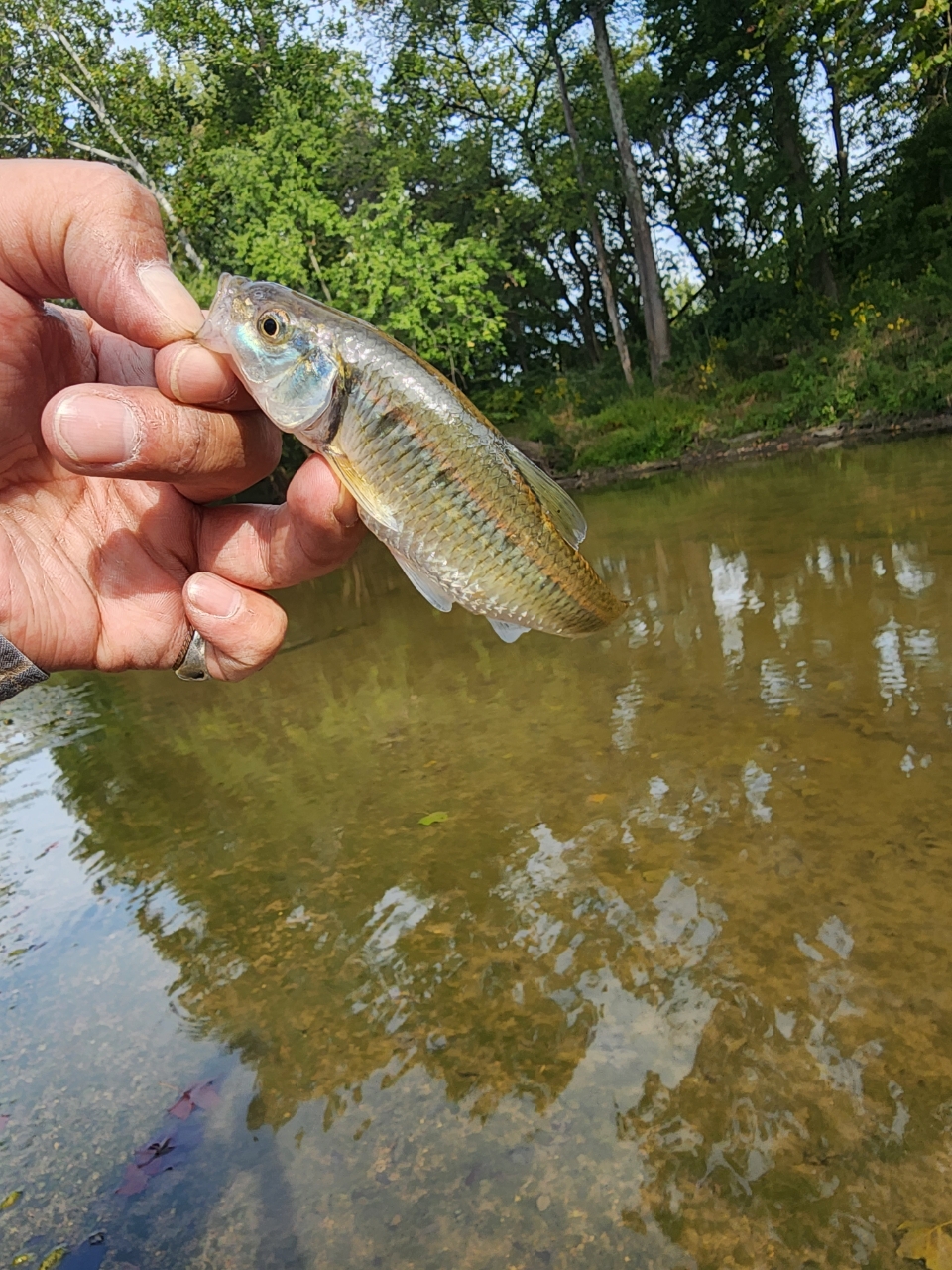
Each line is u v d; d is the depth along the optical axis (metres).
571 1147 0.30
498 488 0.25
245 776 0.67
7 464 0.21
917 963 0.34
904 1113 0.29
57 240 0.18
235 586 0.22
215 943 0.45
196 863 0.54
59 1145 0.34
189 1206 0.31
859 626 0.70
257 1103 0.34
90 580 0.22
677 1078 0.32
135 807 0.65
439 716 0.71
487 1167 0.30
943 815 0.43
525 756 0.59
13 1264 0.29
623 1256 0.26
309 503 0.21
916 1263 0.25
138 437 0.18
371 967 0.41
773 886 0.40
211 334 0.19
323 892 0.48
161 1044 0.39
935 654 0.61
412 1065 0.35
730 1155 0.29
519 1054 0.34
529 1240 0.27
